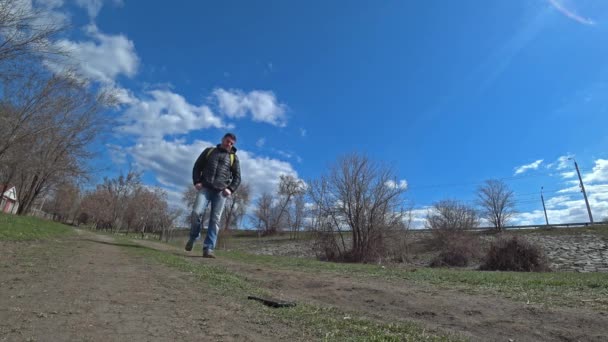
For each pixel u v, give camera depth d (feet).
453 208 123.54
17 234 34.68
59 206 243.40
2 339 8.15
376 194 86.99
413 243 105.60
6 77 42.68
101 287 14.55
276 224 207.10
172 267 22.90
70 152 85.71
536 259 66.03
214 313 12.19
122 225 243.60
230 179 34.32
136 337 9.00
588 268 83.35
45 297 12.20
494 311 15.11
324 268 31.99
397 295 17.93
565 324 13.21
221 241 132.05
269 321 11.89
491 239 86.12
